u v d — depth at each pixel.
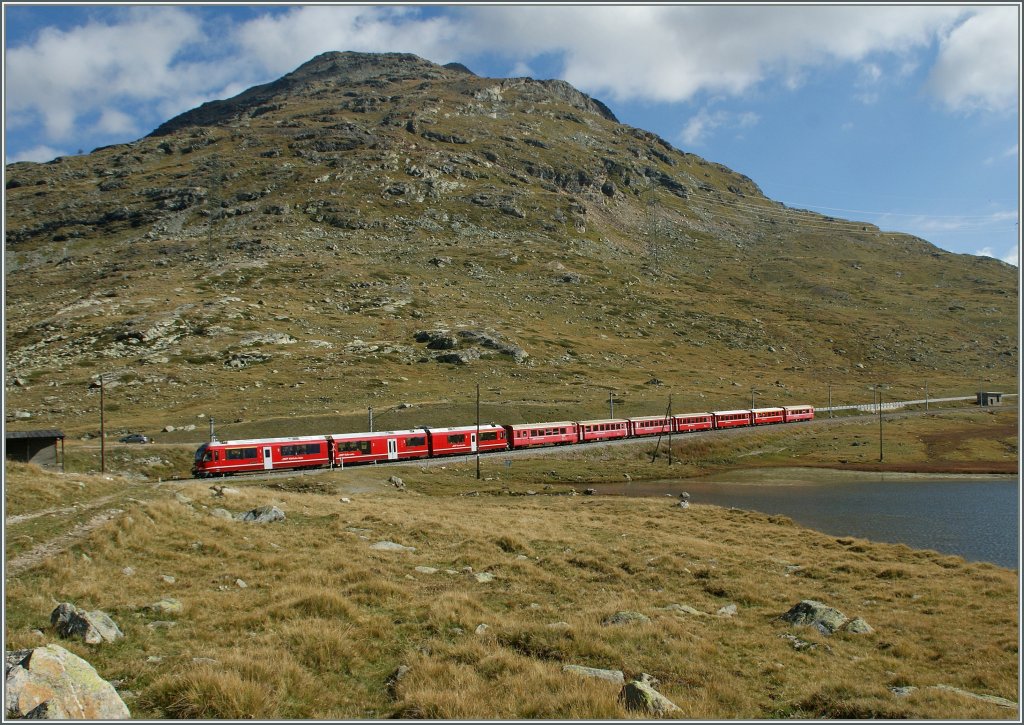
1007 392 160.00
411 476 66.88
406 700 11.84
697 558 29.12
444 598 18.56
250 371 121.56
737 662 15.94
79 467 61.84
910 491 70.00
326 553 24.16
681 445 95.94
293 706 11.52
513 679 12.93
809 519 54.78
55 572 17.42
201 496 33.59
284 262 197.00
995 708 13.04
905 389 159.25
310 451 67.62
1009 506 60.81
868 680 15.16
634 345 173.75
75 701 9.80
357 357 135.75
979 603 22.64
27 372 112.50
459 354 140.75
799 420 120.56
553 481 73.38
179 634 14.49
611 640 16.20
